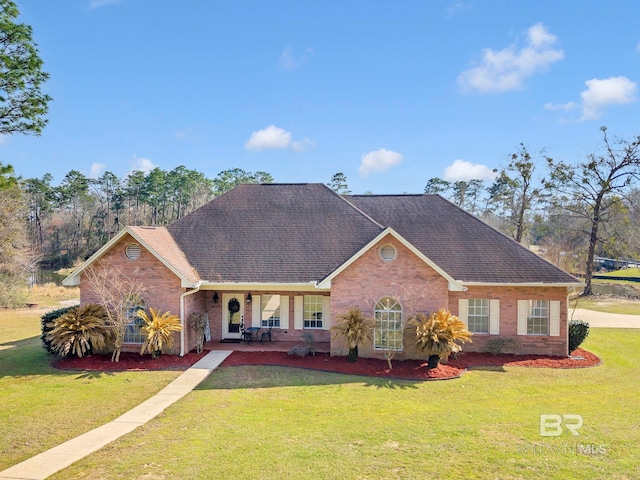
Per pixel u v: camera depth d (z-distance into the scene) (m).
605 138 48.41
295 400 15.39
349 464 10.27
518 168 53.94
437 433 12.29
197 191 97.56
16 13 23.14
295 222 25.44
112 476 9.77
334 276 20.89
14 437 12.41
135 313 20.75
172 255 22.22
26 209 46.31
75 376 18.19
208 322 24.28
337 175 78.94
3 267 40.94
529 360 20.98
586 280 49.12
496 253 23.33
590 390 16.83
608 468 9.91
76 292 50.56
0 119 24.11
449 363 20.09
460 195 89.44
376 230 24.47
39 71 24.36
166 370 18.98
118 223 90.44
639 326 30.97
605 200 50.53
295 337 24.16
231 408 14.54
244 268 22.94
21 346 23.73
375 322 20.36
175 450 11.15
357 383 17.36
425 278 20.47
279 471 9.91
